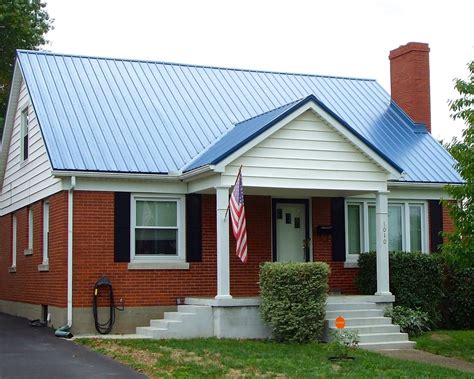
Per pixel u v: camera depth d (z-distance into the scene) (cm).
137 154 2027
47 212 2148
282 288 1797
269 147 1902
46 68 2295
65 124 2059
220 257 1861
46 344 1730
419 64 2645
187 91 2403
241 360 1513
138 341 1750
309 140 1941
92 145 2006
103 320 1928
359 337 1831
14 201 2519
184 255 2044
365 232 2309
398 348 1834
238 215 1761
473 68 1723
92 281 1928
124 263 1964
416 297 2077
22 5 3656
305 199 2245
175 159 2052
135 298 1969
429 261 2108
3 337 1852
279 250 2205
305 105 1911
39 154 2169
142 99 2289
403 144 2472
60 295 1942
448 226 2392
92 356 1558
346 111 2569
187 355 1564
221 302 1844
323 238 2253
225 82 2520
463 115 1741
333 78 2753
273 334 1850
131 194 1991
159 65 2512
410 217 2364
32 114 2261
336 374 1388
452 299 2173
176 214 2052
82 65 2373
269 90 2538
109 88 2297
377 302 1995
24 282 2359
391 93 2745
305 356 1585
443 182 2309
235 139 1953
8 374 1357
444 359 1680
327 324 1850
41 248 2148
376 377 1371
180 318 1847
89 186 1941
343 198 2281
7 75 3738
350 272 2267
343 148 1977
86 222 1931
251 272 2145
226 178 1864
